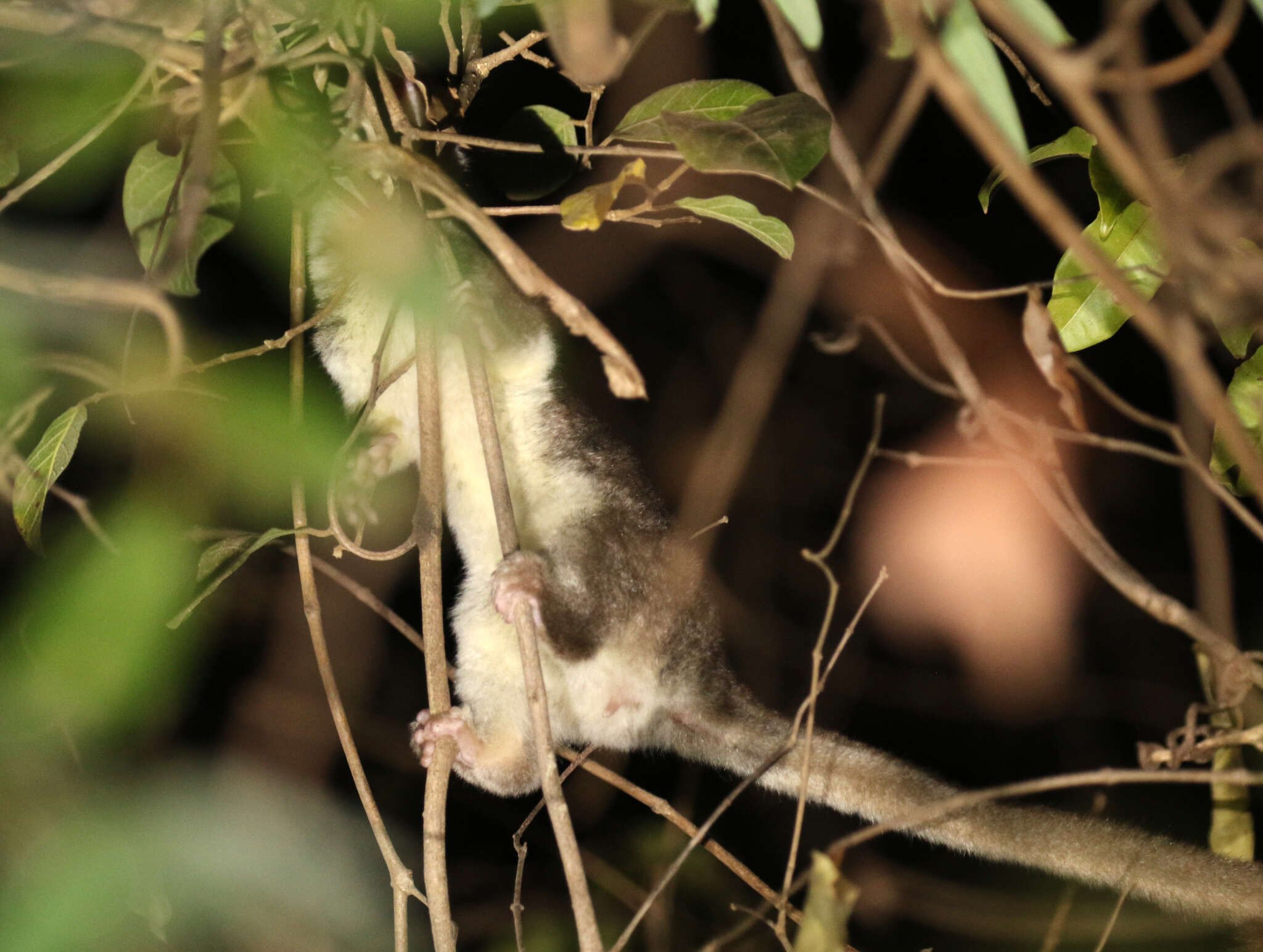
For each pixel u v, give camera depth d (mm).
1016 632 9867
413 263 3072
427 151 5266
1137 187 3219
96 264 3396
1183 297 3344
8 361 2631
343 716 4691
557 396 6410
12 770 2236
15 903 2055
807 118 4148
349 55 4305
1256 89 7688
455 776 8336
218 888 2188
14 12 3461
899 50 3969
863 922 8305
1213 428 5094
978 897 8203
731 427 5211
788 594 10344
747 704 6246
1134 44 3109
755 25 8750
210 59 3240
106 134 4250
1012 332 10141
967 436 4758
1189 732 4555
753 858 8836
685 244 10359
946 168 10031
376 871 7656
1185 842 5129
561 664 6117
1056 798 9617
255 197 4145
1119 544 10133
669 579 6344
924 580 10070
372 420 6191
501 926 7613
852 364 10477
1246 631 9031
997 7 3070
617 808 8609
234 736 7414
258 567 7859
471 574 6367
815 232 4785
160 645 2107
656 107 4879
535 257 9992
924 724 9984
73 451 4242
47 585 2148
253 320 6559
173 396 2529
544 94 6969
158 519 2191
